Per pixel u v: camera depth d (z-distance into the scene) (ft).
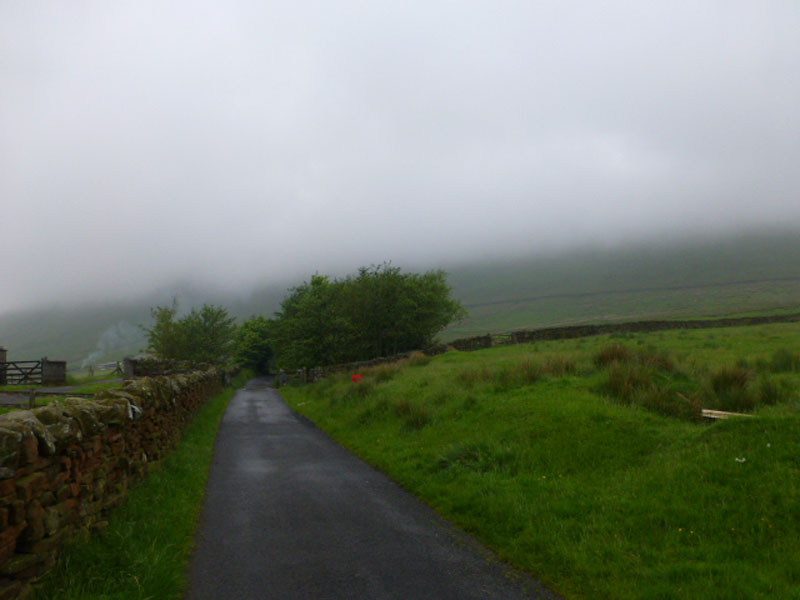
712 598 14.64
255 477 30.89
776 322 138.82
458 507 23.76
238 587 16.12
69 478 16.63
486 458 28.81
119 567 16.11
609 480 23.99
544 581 16.79
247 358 280.31
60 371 90.38
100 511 19.40
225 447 41.78
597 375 42.83
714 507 19.49
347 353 137.18
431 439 35.88
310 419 58.95
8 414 14.52
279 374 172.55
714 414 30.22
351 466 33.73
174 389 38.45
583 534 19.35
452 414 40.09
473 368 59.77
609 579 16.37
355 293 139.03
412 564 18.03
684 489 21.01
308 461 35.45
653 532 18.86
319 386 87.45
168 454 33.73
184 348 127.65
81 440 17.37
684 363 47.60
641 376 38.04
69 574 14.90
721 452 23.00
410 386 55.26
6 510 12.73
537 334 123.85
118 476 22.02
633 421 29.99
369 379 64.85
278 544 19.88
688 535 18.33
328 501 25.73
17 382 85.40
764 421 24.50
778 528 17.70
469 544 20.02
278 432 49.52
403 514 23.67
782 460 21.17
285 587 16.16
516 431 31.83
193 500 25.61
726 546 17.25
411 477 29.07
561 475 25.62
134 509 21.56
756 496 19.40
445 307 153.79
